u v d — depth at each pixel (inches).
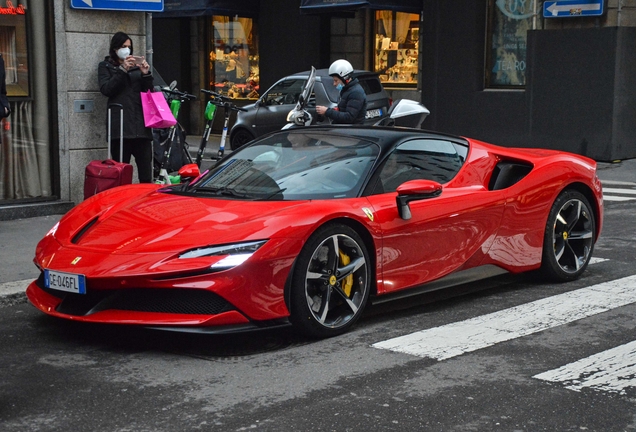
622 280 254.2
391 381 165.3
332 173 212.7
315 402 153.9
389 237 205.2
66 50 353.1
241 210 196.4
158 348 187.3
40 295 199.6
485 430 141.5
